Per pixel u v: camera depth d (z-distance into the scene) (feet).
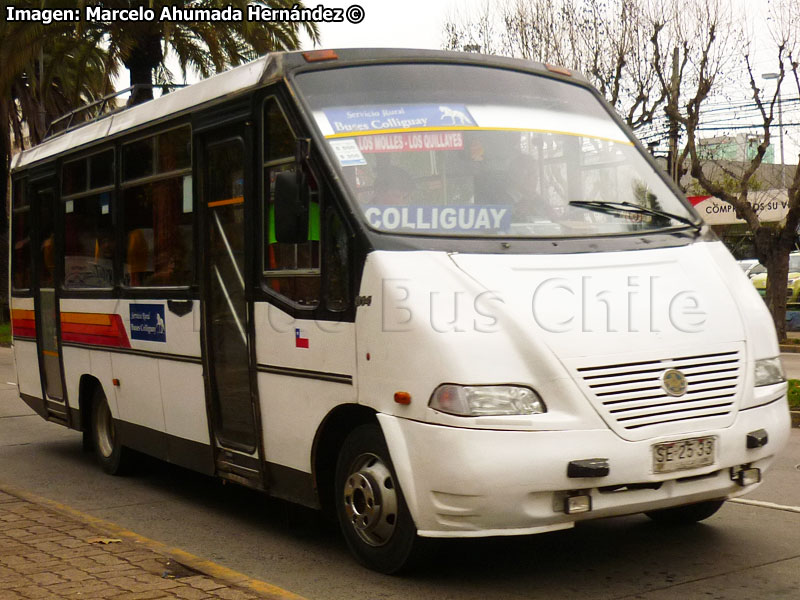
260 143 19.66
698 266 17.84
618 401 15.55
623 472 15.39
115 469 27.14
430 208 17.54
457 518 15.40
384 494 16.92
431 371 15.47
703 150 95.96
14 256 33.68
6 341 85.66
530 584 16.69
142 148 24.57
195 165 21.85
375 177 17.71
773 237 73.26
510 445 15.01
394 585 16.78
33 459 30.40
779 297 73.31
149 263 24.18
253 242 19.75
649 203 19.42
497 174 18.42
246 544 19.92
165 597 15.03
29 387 32.63
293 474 18.86
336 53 19.47
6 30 68.59
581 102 20.77
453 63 20.07
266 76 19.51
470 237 17.25
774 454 17.08
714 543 18.90
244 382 20.26
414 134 18.43
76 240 28.58
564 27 80.64
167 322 23.22
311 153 18.10
